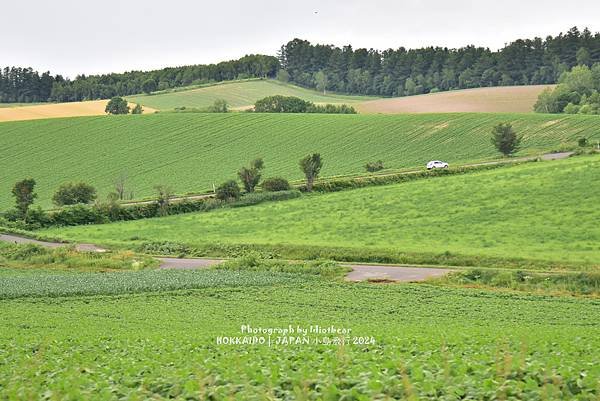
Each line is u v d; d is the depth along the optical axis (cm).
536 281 10194
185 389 3081
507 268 11281
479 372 3228
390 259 12512
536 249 12175
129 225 18050
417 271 11475
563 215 14400
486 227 14162
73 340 6259
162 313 8588
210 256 14062
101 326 7638
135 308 9012
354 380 3023
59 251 14188
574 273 10244
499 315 8156
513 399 2688
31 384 3575
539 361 3756
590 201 15138
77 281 10969
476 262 11756
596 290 9612
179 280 10781
